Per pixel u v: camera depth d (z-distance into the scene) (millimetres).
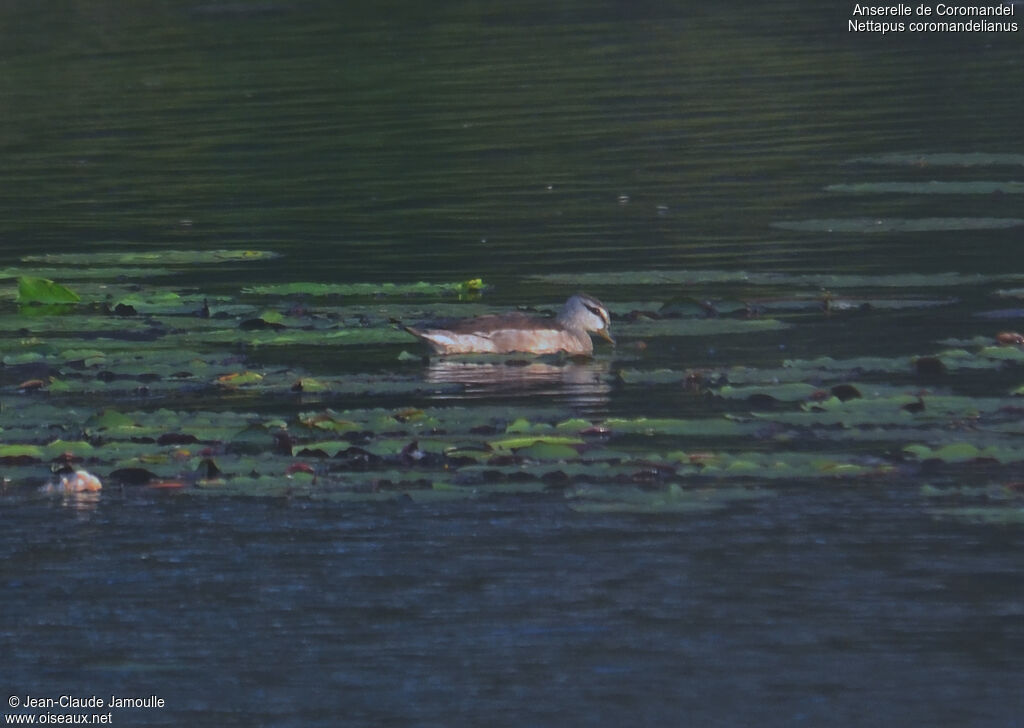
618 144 99438
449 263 72875
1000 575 39500
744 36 140375
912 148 95312
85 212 87375
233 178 94625
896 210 79438
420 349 59438
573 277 68000
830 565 40375
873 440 47375
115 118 115188
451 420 49531
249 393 54125
